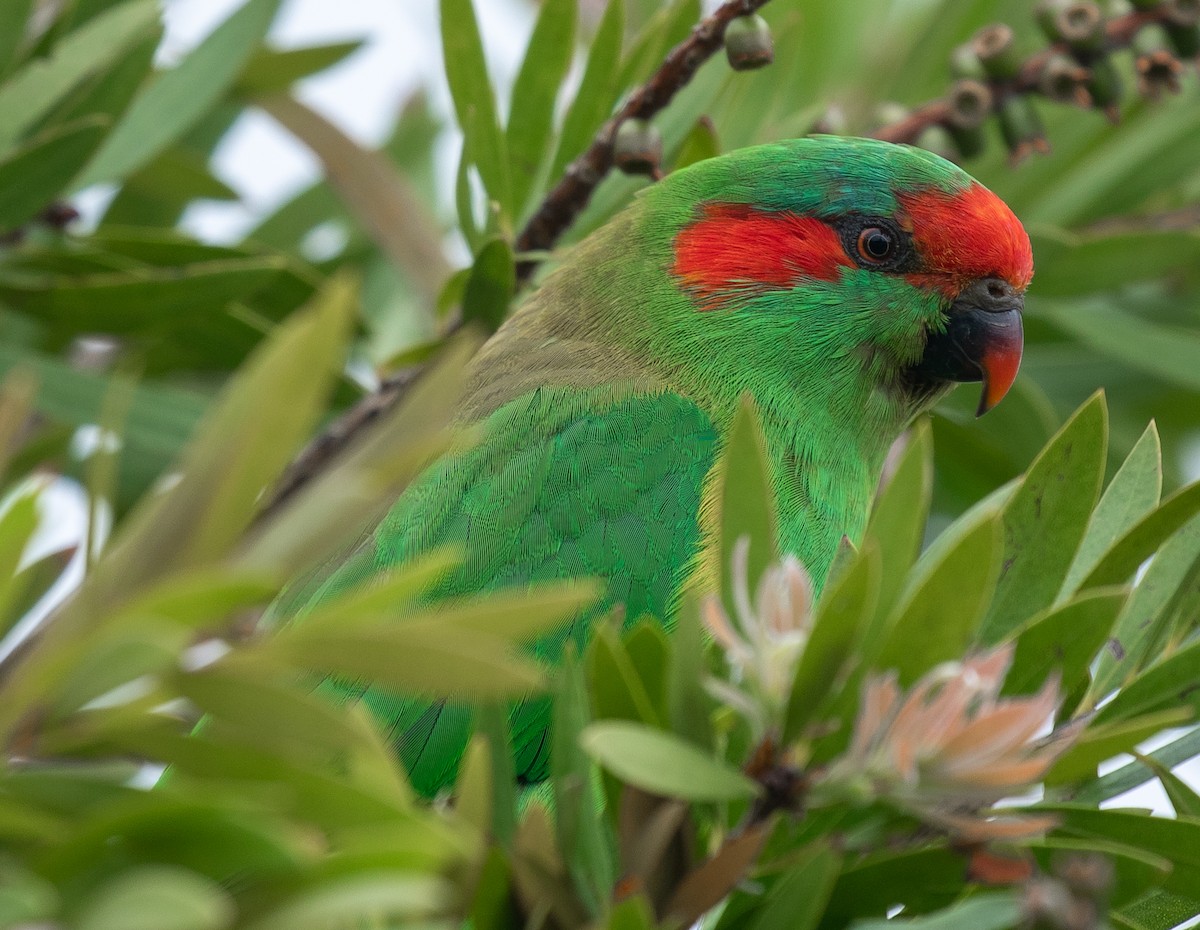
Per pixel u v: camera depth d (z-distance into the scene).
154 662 2.88
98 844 2.90
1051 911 3.32
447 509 6.78
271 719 2.93
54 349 7.78
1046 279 8.30
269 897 2.93
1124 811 4.16
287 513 2.90
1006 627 4.65
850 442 7.70
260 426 2.84
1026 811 4.21
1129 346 8.23
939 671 3.44
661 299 7.64
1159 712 4.47
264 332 7.70
